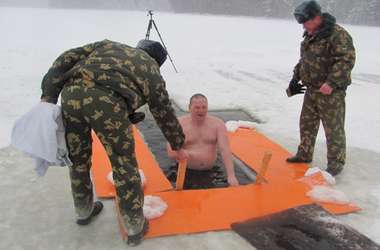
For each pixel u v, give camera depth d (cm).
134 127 554
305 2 388
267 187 388
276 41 2009
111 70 263
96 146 470
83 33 2033
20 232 316
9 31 2014
